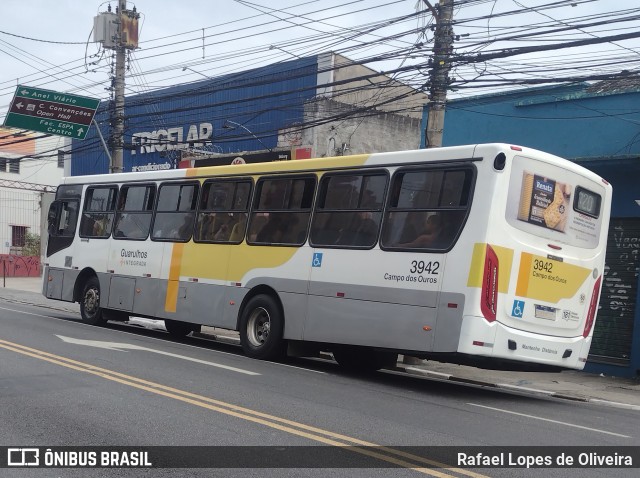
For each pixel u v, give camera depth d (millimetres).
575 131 15492
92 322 15938
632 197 14414
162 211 14281
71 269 16562
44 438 6297
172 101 30938
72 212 16875
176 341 14586
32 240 48469
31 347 11219
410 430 7105
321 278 10961
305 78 27000
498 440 6934
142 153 31938
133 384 8617
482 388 12086
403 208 10062
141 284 14438
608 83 15797
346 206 10859
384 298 10039
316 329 10922
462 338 9047
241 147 28594
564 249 9922
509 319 9273
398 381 11250
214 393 8375
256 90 28219
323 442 6402
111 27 23250
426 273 9578
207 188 13391
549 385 12914
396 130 28703
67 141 36156
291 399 8336
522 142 16391
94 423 6809
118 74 23078
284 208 11852
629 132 14633
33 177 51531
